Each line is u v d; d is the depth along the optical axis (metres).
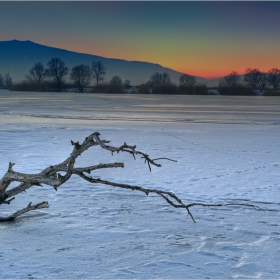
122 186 5.42
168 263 4.59
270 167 10.34
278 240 5.34
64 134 16.47
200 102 50.12
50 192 7.81
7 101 48.06
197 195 7.76
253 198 7.54
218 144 14.11
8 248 4.95
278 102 52.09
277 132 17.97
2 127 18.95
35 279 4.18
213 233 5.59
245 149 13.09
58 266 4.49
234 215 6.45
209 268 4.48
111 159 11.26
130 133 17.12
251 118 26.33
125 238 5.35
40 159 11.08
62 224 5.89
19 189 5.91
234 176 9.35
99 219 6.15
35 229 5.66
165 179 9.05
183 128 19.45
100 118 25.33
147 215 6.39
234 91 90.75
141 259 4.69
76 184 8.48
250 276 4.31
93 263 4.57
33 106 38.22
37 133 16.67
